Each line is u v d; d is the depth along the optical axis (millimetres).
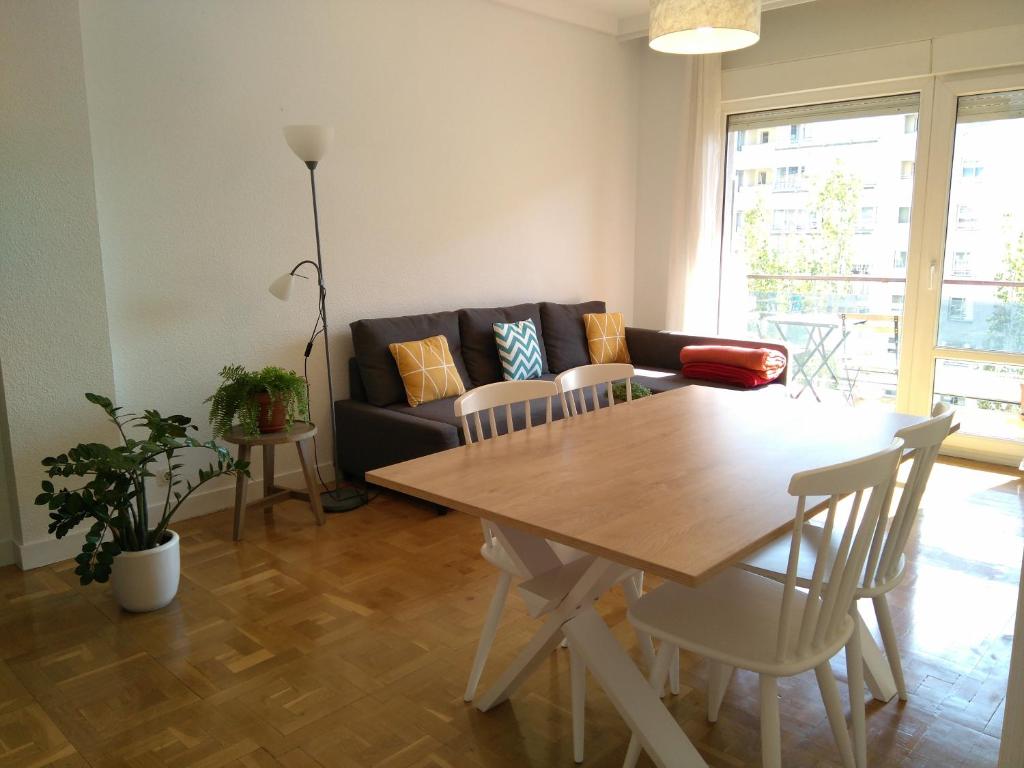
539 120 5078
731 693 2256
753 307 5574
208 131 3523
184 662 2424
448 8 4426
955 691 2250
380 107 4168
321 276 3709
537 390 2547
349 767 1929
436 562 3158
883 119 4758
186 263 3527
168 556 2775
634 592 2307
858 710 1870
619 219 5836
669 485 1858
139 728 2096
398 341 4156
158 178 3391
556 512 1679
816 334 5273
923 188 4590
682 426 2461
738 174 5488
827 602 1628
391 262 4355
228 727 2096
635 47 5711
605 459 2090
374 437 3938
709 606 1835
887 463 1629
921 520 3572
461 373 4469
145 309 3422
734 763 1939
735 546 1476
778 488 1831
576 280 5566
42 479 3102
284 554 3250
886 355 4965
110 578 2871
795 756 1963
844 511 3357
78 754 1991
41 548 3141
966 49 4305
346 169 4066
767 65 5105
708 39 2801
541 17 4980
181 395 3588
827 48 4863
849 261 5035
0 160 2832
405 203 4371
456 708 2178
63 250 3021
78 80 2975
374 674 2346
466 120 4621
